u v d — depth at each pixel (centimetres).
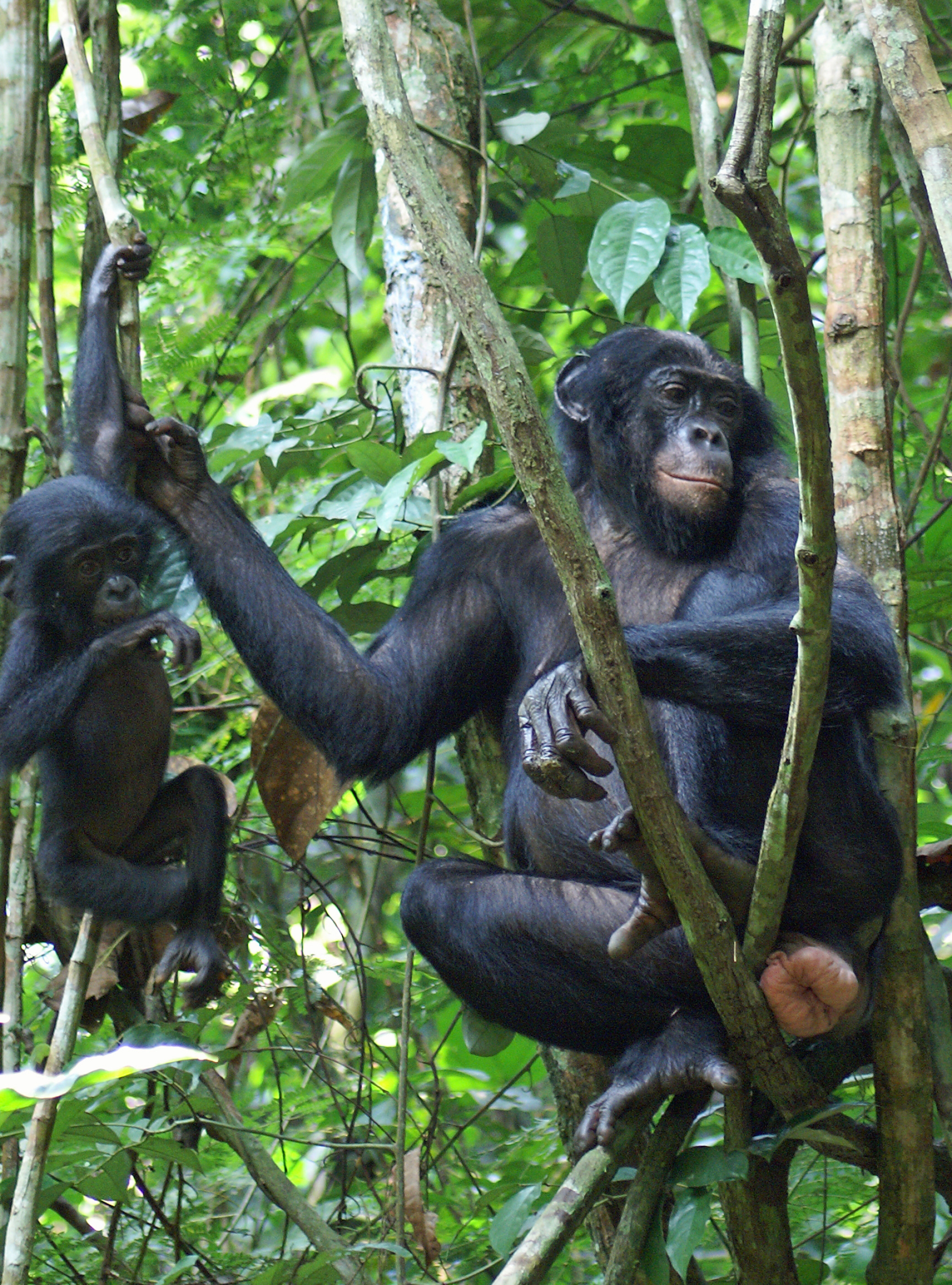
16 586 837
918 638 1073
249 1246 1089
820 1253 953
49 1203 734
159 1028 741
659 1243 647
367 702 819
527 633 852
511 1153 1055
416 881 772
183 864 922
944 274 934
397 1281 757
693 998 720
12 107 794
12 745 799
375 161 1078
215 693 1179
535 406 512
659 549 839
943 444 1276
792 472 862
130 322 812
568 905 730
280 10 1513
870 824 704
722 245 963
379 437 1103
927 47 605
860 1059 759
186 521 835
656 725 756
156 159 1258
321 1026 1172
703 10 1594
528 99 1512
